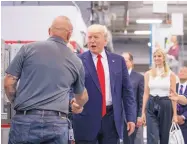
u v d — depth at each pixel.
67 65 2.75
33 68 2.67
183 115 5.46
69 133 2.80
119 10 13.37
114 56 3.49
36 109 2.61
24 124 2.60
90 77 3.34
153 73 5.34
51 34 2.86
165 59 5.28
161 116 5.19
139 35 18.12
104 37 3.42
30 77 2.66
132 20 15.30
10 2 7.84
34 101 2.62
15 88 2.72
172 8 13.65
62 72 2.71
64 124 2.69
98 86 3.34
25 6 7.17
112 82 3.38
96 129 3.30
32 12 7.13
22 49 2.73
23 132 2.60
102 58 3.42
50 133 2.62
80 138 3.31
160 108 5.18
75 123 3.32
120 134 3.35
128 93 3.48
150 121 5.22
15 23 7.12
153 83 5.25
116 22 15.30
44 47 2.73
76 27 6.96
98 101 3.32
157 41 11.77
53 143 2.65
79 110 3.08
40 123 2.59
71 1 8.14
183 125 5.48
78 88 2.88
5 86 2.70
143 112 5.49
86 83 3.34
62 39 2.82
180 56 17.81
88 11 9.45
